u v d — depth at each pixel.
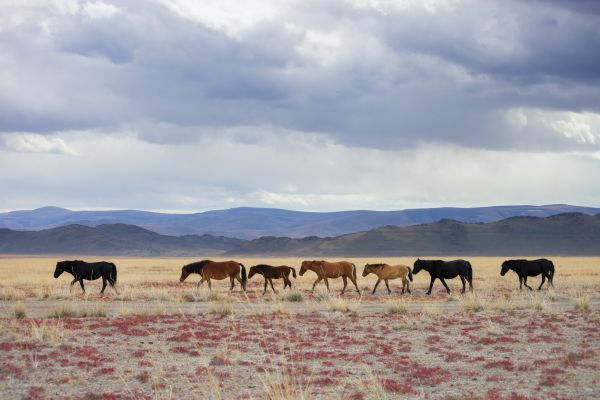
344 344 17.75
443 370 14.08
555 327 20.69
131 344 17.62
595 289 37.94
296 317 23.45
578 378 13.08
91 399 11.83
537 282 46.03
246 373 14.10
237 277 35.31
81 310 24.73
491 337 18.81
